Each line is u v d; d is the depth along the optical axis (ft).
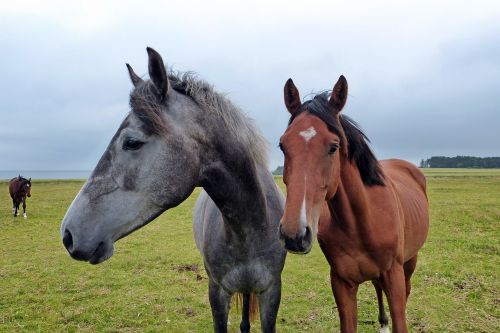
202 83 7.61
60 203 60.80
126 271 21.65
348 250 9.17
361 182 8.77
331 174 7.41
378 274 9.30
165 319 14.98
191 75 7.66
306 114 7.61
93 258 6.42
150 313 15.57
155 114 6.48
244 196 8.12
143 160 6.49
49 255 25.76
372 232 8.80
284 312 15.26
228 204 8.01
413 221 10.87
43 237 32.63
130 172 6.48
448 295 16.49
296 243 6.57
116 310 15.88
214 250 9.41
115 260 23.91
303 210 6.67
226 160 7.55
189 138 6.90
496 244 26.08
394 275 9.24
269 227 9.16
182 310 15.81
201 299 16.99
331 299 16.60
